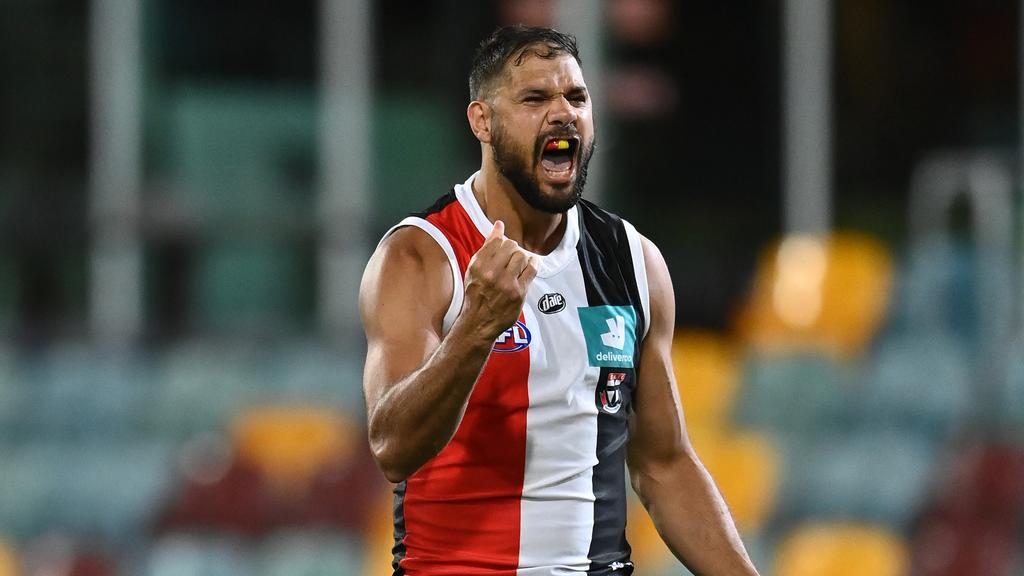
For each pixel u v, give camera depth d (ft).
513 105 31.50
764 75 107.96
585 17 103.96
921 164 105.50
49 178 113.60
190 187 112.47
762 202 108.06
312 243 111.86
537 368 32.04
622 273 33.58
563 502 32.45
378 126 112.88
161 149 113.19
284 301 111.96
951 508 81.51
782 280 100.53
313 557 87.15
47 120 113.70
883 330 96.22
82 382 104.37
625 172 108.27
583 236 33.42
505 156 31.68
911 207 105.09
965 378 89.45
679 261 108.68
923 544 80.38
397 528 33.71
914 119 106.01
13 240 112.16
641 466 35.35
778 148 107.65
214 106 112.78
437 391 29.12
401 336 31.68
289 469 95.71
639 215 108.78
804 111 106.93
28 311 112.16
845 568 79.77
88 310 112.78
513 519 32.32
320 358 103.81
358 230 110.83
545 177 31.58
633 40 108.27
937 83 105.70
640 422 34.86
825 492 85.76
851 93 106.73
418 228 32.78
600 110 103.96
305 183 112.88
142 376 104.42
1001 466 82.07
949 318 93.40
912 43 105.91
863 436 88.63
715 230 108.47
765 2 107.86
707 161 108.47
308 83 113.39
